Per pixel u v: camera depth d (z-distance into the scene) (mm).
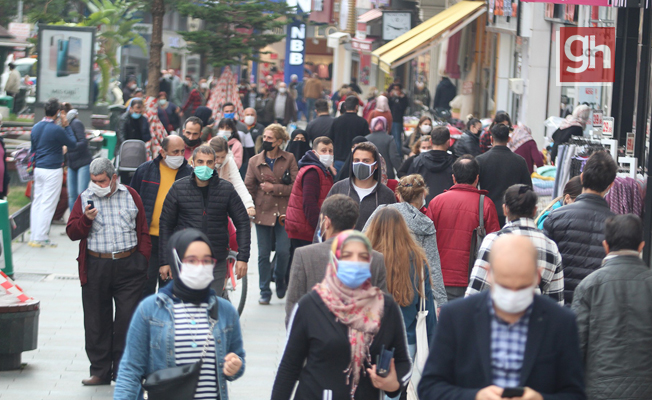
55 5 87688
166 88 101938
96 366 22344
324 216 15820
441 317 11359
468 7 82562
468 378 11086
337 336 12805
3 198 38688
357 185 22672
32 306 23688
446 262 22656
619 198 28422
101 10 98438
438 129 30141
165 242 22891
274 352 26109
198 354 13445
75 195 43094
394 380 12805
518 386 10875
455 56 93875
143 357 13539
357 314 12867
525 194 18156
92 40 63219
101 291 21953
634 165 31359
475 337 11062
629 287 14953
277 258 31859
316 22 160500
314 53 196625
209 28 103438
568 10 52688
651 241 28234
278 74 165625
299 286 15617
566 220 19203
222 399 13578
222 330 13711
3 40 79812
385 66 79000
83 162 42812
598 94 44656
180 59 159250
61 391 21922
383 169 25531
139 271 22047
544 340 10914
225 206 23266
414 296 18000
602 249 18891
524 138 38375
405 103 74250
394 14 106562
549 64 59531
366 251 12664
